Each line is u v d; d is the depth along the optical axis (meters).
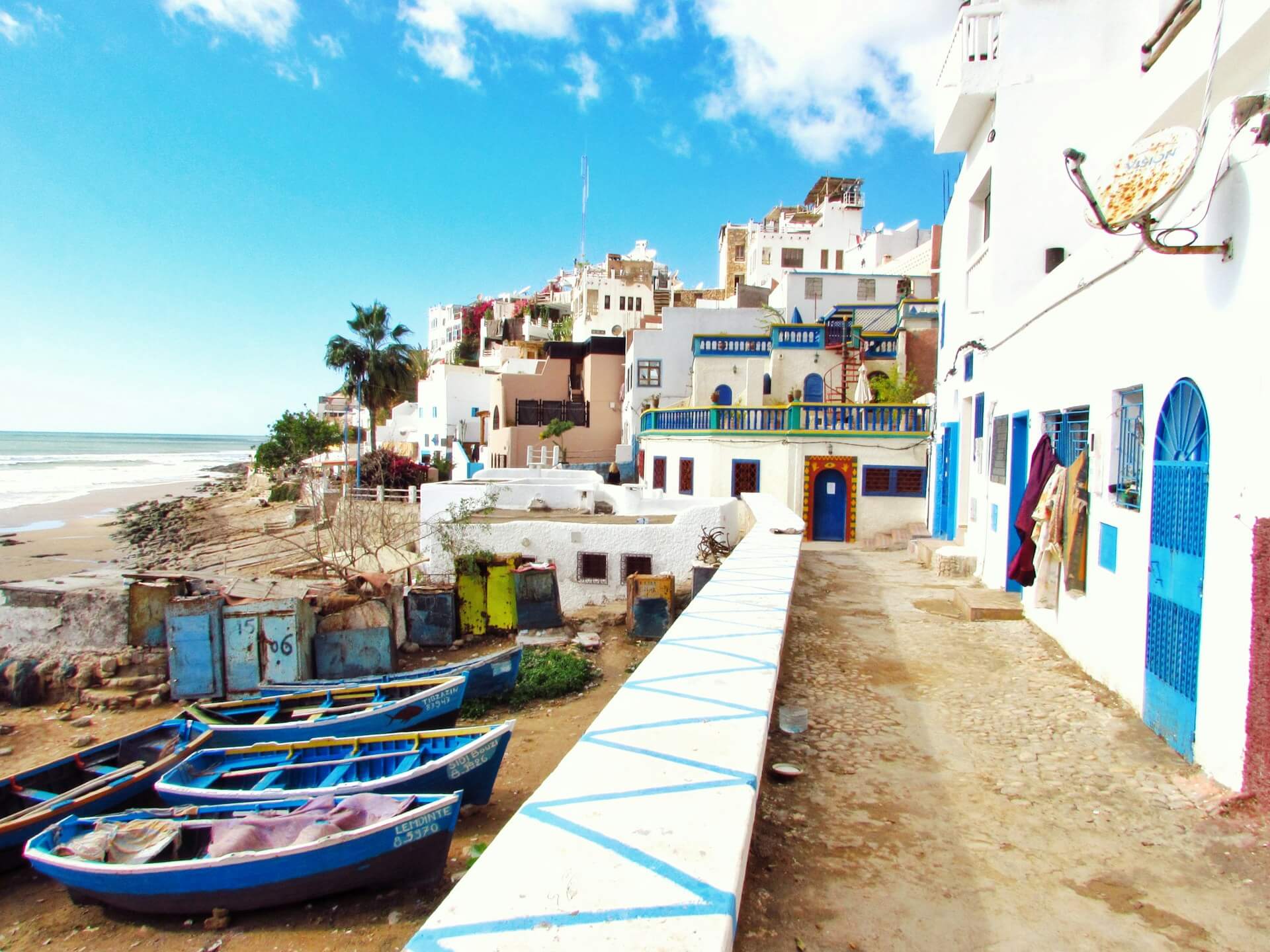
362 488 40.94
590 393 41.50
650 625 16.23
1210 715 4.59
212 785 8.57
